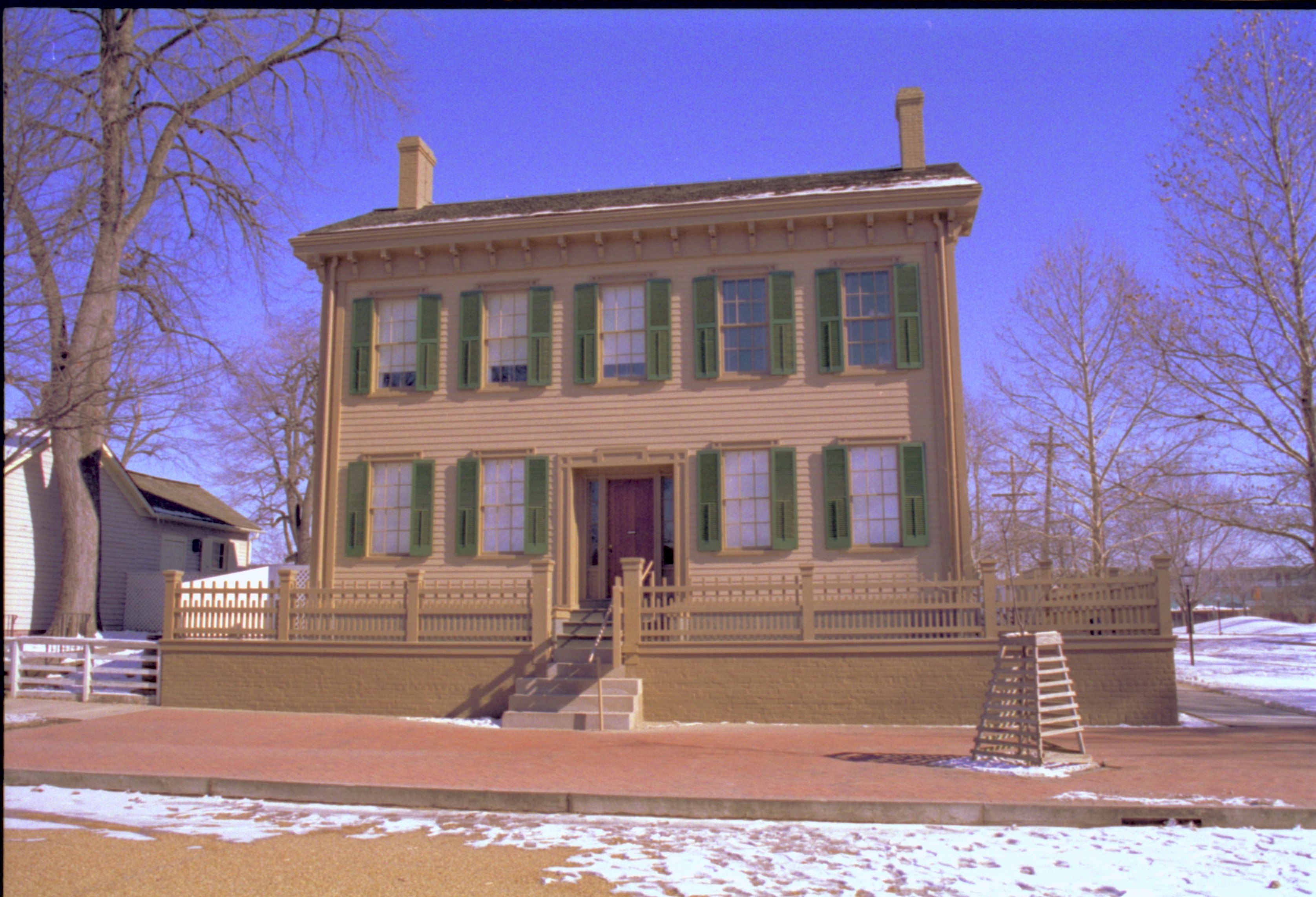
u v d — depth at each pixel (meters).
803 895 5.92
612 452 17.12
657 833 7.48
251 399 34.84
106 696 15.80
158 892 5.77
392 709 14.68
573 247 17.78
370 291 18.41
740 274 17.23
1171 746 11.37
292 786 8.76
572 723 13.35
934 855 6.86
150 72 19.95
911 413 16.44
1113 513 23.34
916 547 15.99
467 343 17.84
